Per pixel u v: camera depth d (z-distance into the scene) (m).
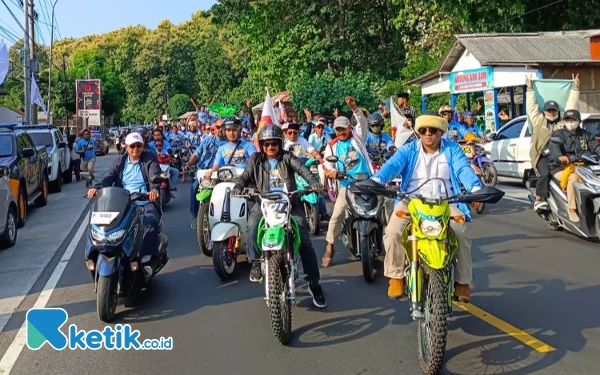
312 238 9.30
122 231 5.68
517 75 19.31
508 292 6.24
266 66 35.00
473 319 5.45
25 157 12.41
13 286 7.26
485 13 25.64
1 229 9.16
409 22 29.30
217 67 62.41
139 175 6.84
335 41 34.38
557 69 18.98
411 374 4.38
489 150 15.38
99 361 4.85
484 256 7.82
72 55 87.88
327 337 5.17
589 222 8.23
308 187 5.75
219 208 7.07
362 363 4.60
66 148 20.30
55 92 59.81
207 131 16.12
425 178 4.91
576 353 4.64
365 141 8.89
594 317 5.42
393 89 28.34
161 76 80.50
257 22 35.31
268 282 4.89
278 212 5.18
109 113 74.31
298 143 9.24
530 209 11.32
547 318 5.43
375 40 36.44
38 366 4.80
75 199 16.08
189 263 8.02
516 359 4.55
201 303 6.25
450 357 4.62
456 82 22.59
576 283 6.47
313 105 25.23
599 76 19.39
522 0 24.94
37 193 14.00
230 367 4.61
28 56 27.44
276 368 4.56
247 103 12.66
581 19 26.28
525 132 14.22
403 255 4.89
